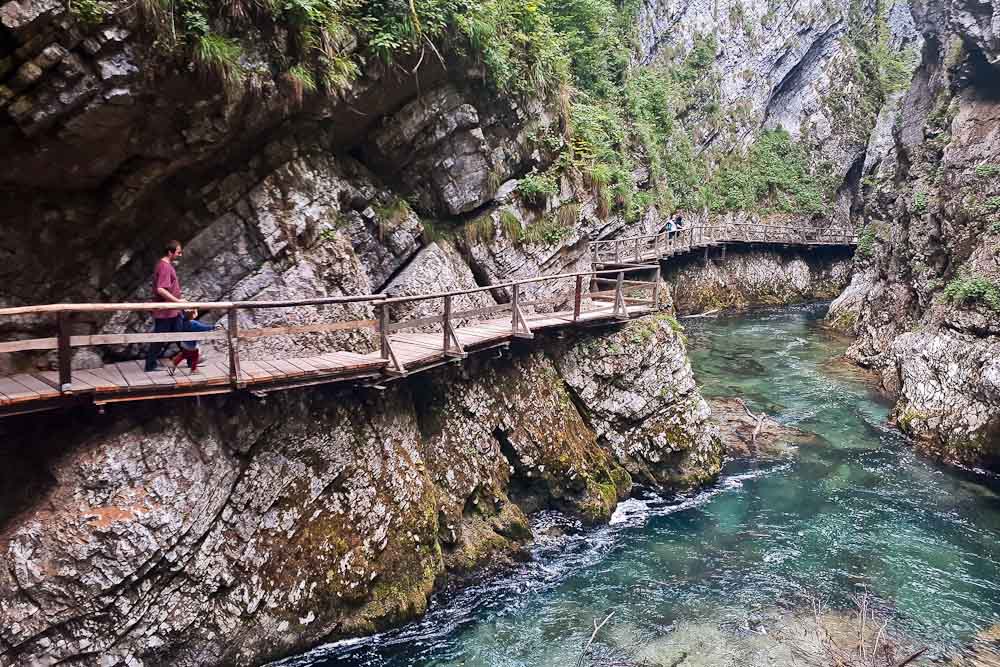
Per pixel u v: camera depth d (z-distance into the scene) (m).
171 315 7.19
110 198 7.60
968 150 18.67
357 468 8.56
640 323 13.46
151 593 6.65
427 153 12.03
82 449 6.42
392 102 10.81
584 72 23.38
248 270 8.88
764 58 38.53
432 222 12.59
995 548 10.46
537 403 11.74
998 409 13.24
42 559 6.06
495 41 12.03
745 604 8.98
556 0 22.11
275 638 7.50
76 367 7.79
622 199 20.44
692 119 35.66
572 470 11.40
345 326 7.97
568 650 8.03
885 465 13.72
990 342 14.23
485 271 13.33
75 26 5.96
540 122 14.55
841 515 11.59
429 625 8.48
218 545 7.25
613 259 19.98
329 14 8.84
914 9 24.81
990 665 7.73
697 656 7.88
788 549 10.45
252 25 7.84
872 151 35.97
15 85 5.91
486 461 10.61
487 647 8.09
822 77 40.81
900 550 10.41
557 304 14.80
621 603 9.02
